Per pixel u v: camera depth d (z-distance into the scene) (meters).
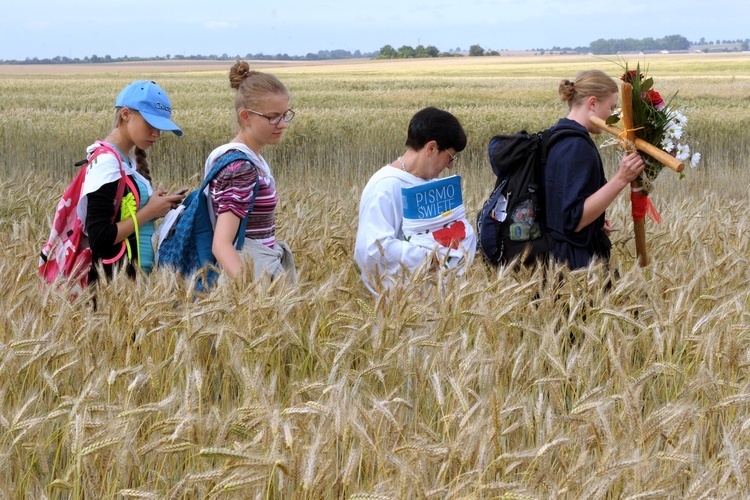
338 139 13.77
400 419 2.52
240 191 3.43
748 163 13.90
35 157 12.98
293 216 6.15
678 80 39.34
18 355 2.79
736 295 3.89
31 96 27.58
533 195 3.96
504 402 2.64
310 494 2.08
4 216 7.23
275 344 2.99
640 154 4.12
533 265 3.98
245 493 2.18
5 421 2.36
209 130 13.66
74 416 2.34
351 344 2.86
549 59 114.31
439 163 3.70
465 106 23.08
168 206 3.72
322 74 61.44
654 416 2.47
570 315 3.26
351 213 7.09
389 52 148.62
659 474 2.43
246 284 3.24
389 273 3.63
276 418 2.14
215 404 2.85
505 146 4.01
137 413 2.30
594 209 3.88
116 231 3.55
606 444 2.41
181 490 2.12
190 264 3.65
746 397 2.60
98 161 3.56
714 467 2.52
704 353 3.06
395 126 14.23
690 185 12.15
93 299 3.66
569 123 3.98
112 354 2.95
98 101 25.42
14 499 2.23
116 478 2.21
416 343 2.87
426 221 3.64
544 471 2.19
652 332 3.39
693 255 4.57
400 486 2.08
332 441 2.22
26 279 3.72
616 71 60.50
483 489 2.14
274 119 3.48
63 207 3.68
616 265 4.95
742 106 20.69
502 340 3.05
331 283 3.40
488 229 4.07
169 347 3.03
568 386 3.04
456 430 2.65
